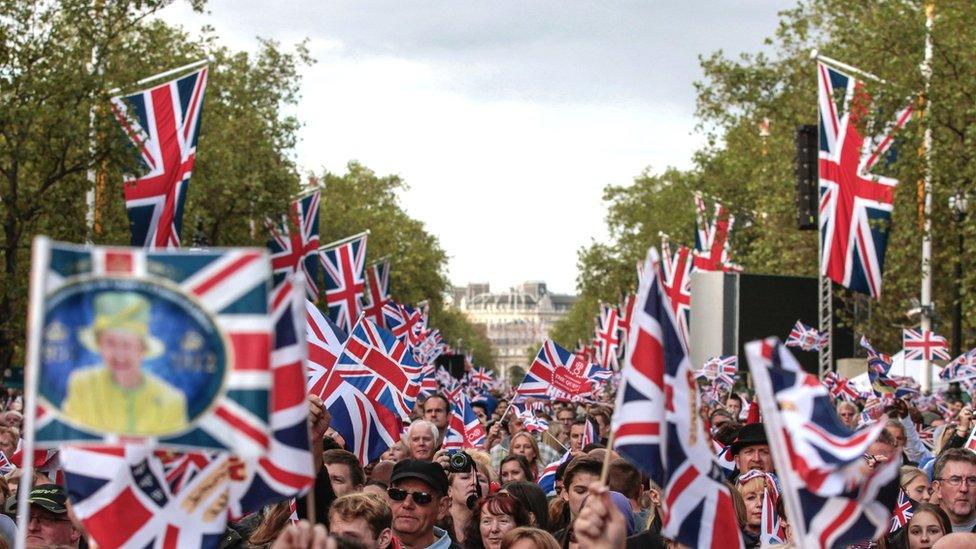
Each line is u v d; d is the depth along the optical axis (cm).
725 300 5222
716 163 8706
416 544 1459
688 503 1084
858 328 5338
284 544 857
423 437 1956
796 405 942
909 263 5991
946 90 4772
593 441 2619
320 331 1933
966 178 4869
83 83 4400
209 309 791
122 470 961
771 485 1548
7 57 4431
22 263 4856
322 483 1469
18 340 4897
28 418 745
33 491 1369
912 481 1756
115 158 4291
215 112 7244
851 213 4600
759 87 7306
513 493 1597
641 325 1062
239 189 6944
